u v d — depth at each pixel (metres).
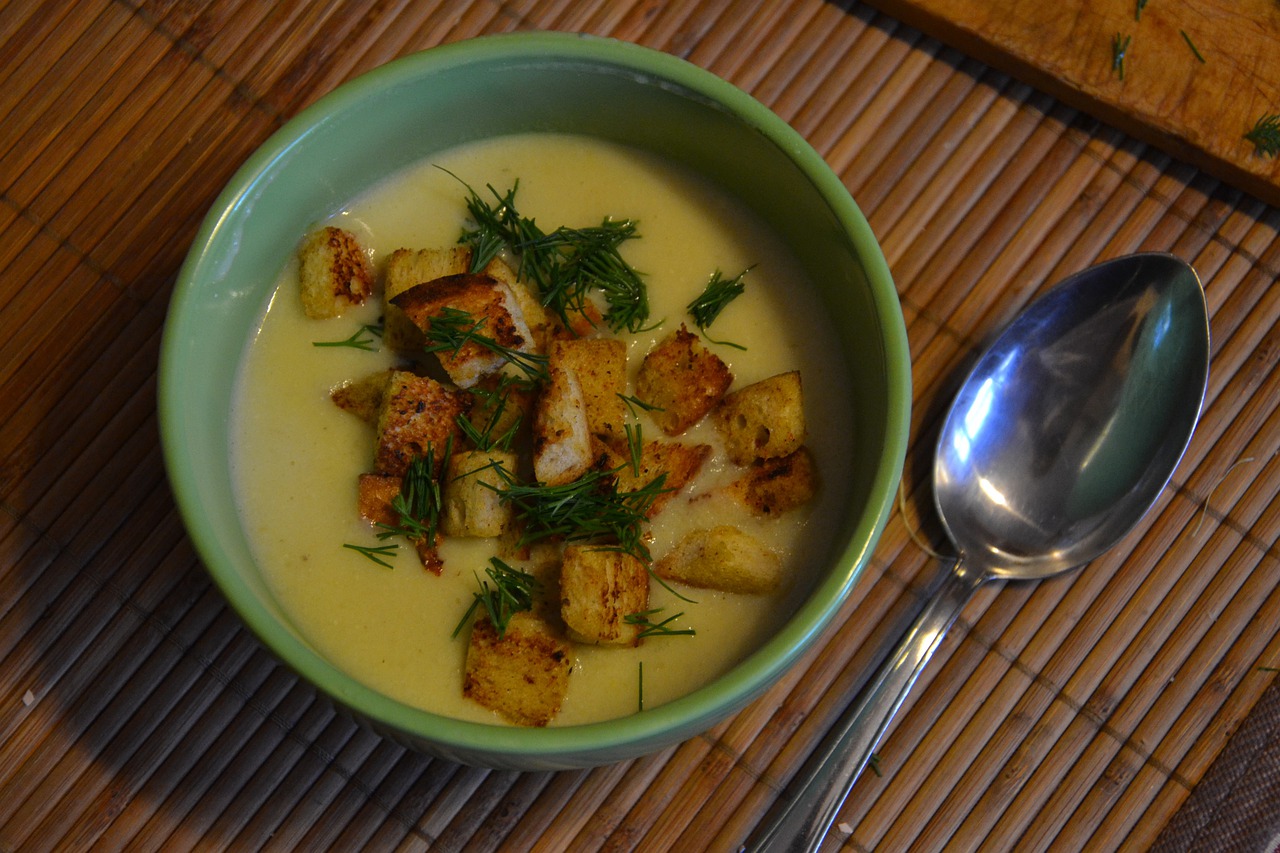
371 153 0.31
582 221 0.32
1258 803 0.32
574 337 0.31
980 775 0.33
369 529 0.30
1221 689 0.33
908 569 0.33
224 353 0.30
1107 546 0.33
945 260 0.34
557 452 0.29
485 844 0.32
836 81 0.35
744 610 0.30
